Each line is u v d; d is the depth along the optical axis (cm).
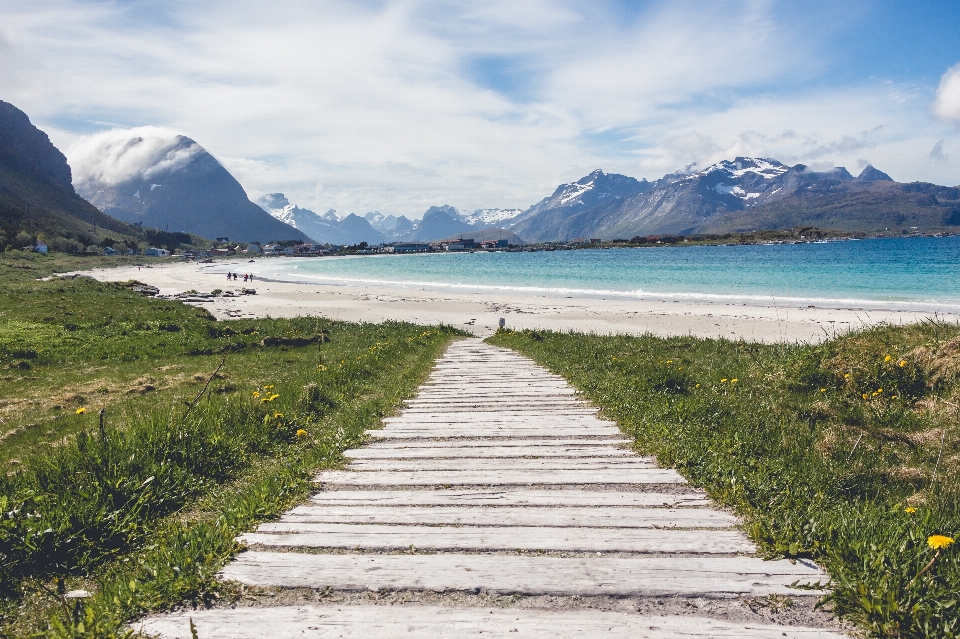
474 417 943
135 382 1506
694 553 436
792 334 2831
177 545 446
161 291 6316
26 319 2711
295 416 935
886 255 11762
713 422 841
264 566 417
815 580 388
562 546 445
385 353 1792
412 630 335
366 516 521
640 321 3488
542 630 334
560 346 1917
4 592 411
